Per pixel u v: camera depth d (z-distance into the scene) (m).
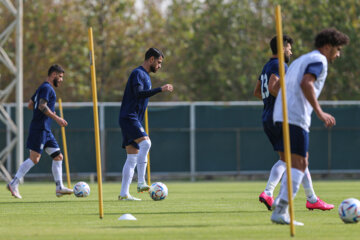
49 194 45.34
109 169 73.94
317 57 21.50
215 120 75.31
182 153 74.94
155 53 35.38
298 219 25.47
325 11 103.19
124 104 35.75
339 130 75.50
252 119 75.50
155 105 74.69
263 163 75.56
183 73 115.56
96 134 24.94
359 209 23.55
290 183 19.97
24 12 110.38
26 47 109.88
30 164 39.47
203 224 23.45
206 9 114.12
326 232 20.92
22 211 29.95
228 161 75.31
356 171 75.69
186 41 114.06
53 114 38.12
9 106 73.81
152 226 22.81
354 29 103.06
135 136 35.72
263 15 112.31
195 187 58.03
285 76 22.33
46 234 20.59
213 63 113.19
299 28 104.06
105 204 33.75
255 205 33.38
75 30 110.19
